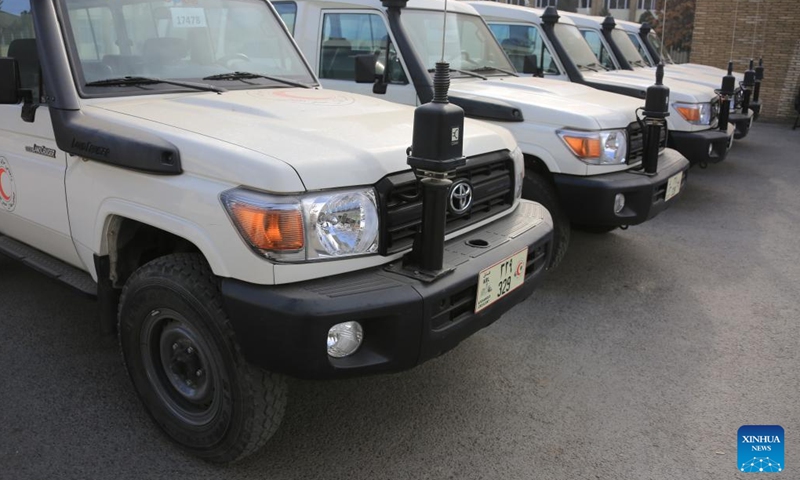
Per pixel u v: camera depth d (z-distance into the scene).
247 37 3.83
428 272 2.46
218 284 2.45
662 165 4.93
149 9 3.38
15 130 3.32
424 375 3.54
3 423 2.98
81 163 2.90
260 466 2.76
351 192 2.39
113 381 3.36
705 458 2.88
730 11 17.47
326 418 3.12
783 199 8.06
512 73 6.26
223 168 2.35
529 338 4.02
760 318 4.40
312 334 2.21
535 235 3.05
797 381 3.55
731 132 7.96
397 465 2.79
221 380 2.49
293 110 3.02
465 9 6.17
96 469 2.70
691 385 3.50
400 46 5.18
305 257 2.29
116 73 3.16
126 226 2.88
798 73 16.77
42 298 4.33
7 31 3.27
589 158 4.49
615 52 10.27
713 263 5.54
